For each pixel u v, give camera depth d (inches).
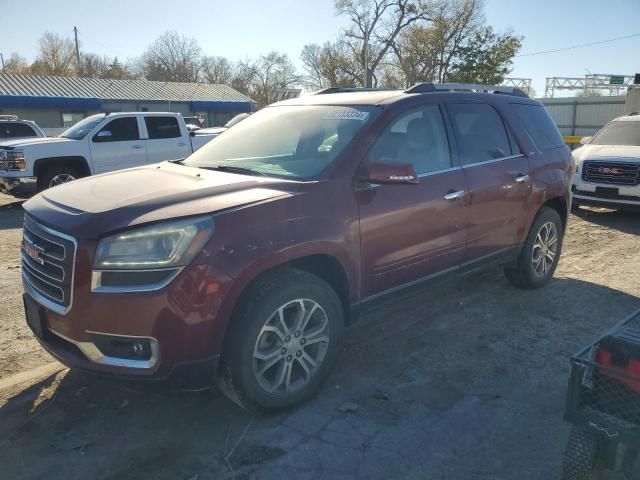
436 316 193.9
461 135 177.0
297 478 111.5
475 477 112.0
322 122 160.6
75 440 124.0
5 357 164.1
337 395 141.7
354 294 144.6
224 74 2869.1
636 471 92.0
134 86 1616.6
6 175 438.0
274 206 125.7
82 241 113.3
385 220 147.3
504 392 143.8
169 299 111.7
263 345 126.0
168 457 118.3
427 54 1916.8
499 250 192.7
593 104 1289.4
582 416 90.1
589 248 294.8
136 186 134.4
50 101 1321.4
